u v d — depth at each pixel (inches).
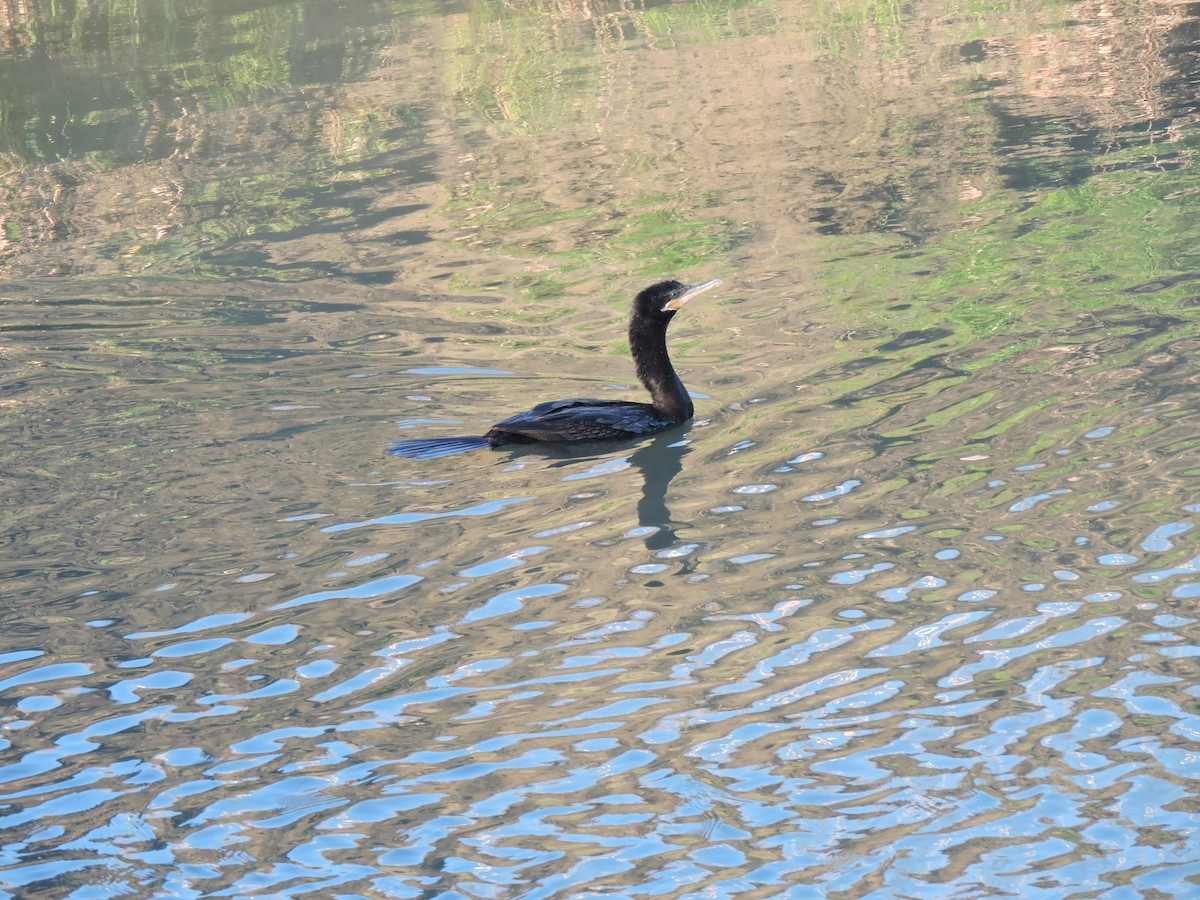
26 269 898.7
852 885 316.5
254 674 419.5
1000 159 948.6
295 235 932.0
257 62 1326.3
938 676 397.1
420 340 732.0
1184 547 454.3
